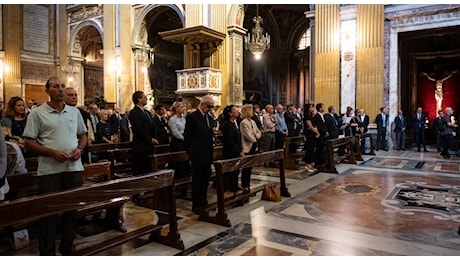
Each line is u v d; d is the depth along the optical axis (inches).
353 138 393.4
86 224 191.2
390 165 380.2
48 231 137.8
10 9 801.6
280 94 910.4
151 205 223.0
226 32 605.9
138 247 157.3
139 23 734.5
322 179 308.7
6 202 105.1
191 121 207.5
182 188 248.2
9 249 156.2
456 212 207.6
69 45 890.1
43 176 138.2
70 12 884.0
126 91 744.3
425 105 677.3
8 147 166.6
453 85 650.8
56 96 138.9
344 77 519.8
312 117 351.3
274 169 367.2
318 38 538.3
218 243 161.3
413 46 663.8
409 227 182.2
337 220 194.1
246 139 257.9
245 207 220.1
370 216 201.0
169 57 838.5
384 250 152.3
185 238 168.2
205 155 206.7
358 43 507.8
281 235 171.0
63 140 139.7
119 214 182.9
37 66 886.4
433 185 278.5
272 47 898.7
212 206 201.2
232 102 602.9
